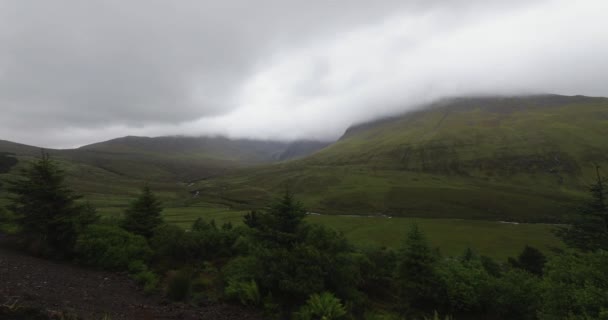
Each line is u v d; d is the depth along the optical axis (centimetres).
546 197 14175
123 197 15825
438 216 12406
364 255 2594
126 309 1228
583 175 16262
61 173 2244
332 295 1557
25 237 2025
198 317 1308
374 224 10456
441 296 2333
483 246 7912
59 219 1972
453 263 2812
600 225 3438
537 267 4462
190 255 2269
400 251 2833
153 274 1809
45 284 1301
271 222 2097
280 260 1745
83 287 1416
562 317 1483
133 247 2108
